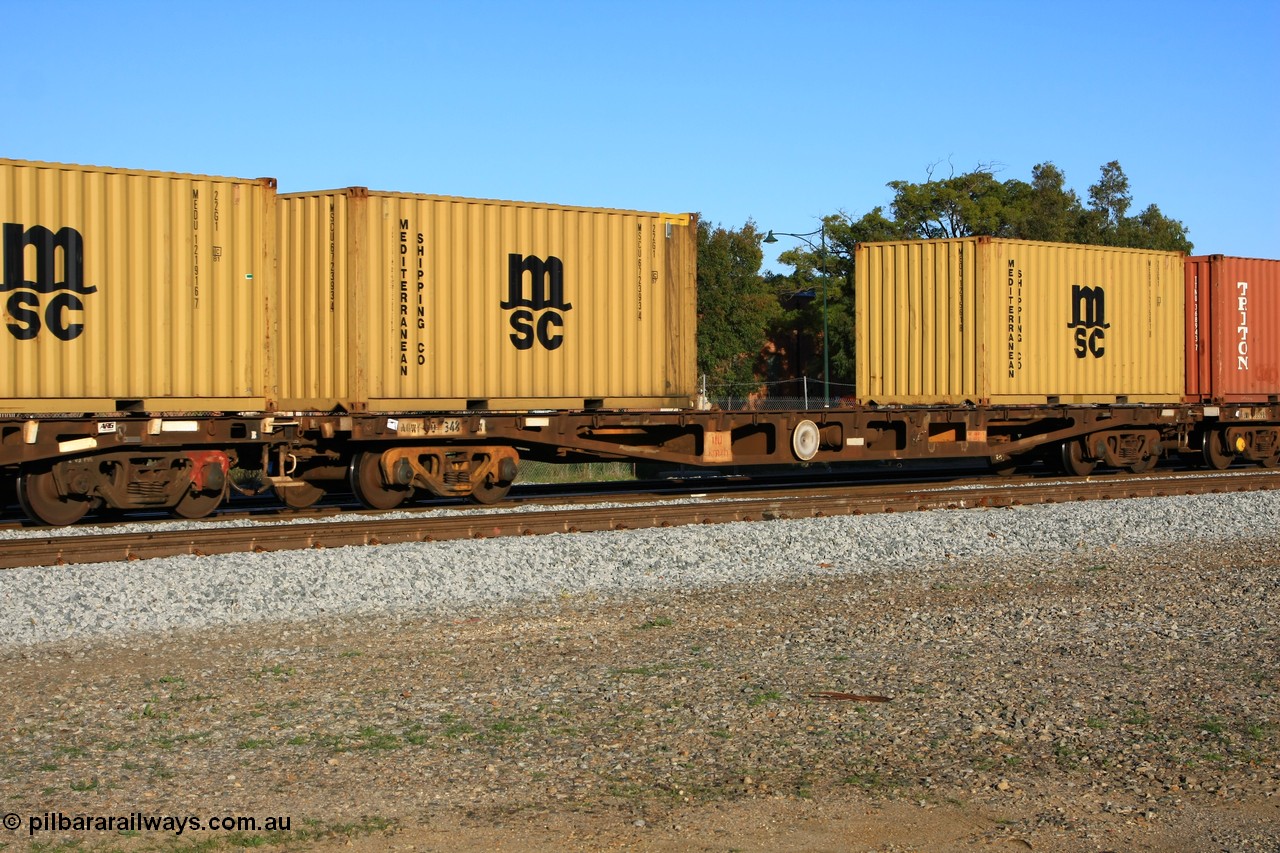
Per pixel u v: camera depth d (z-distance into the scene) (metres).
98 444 15.16
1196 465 28.22
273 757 6.67
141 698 7.84
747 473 27.81
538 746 6.89
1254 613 10.83
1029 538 15.35
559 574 12.48
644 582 12.38
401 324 17.16
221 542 13.17
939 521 16.44
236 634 9.82
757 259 60.31
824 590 12.12
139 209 15.36
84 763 6.57
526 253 18.09
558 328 18.38
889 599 11.62
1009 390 22.83
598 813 5.86
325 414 16.81
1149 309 24.95
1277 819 5.89
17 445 14.68
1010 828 5.73
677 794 6.13
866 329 23.69
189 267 15.73
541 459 19.81
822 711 7.62
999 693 8.06
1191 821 5.86
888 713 7.60
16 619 9.96
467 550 13.42
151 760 6.62
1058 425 24.30
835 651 9.33
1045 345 23.30
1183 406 25.17
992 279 22.66
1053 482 22.52
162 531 14.23
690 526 15.78
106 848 5.40
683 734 7.14
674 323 19.56
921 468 28.86
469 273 17.64
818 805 5.99
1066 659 9.08
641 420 19.28
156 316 15.49
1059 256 23.53
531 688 8.16
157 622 10.09
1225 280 25.59
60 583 11.12
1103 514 17.55
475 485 18.47
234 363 16.08
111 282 15.17
